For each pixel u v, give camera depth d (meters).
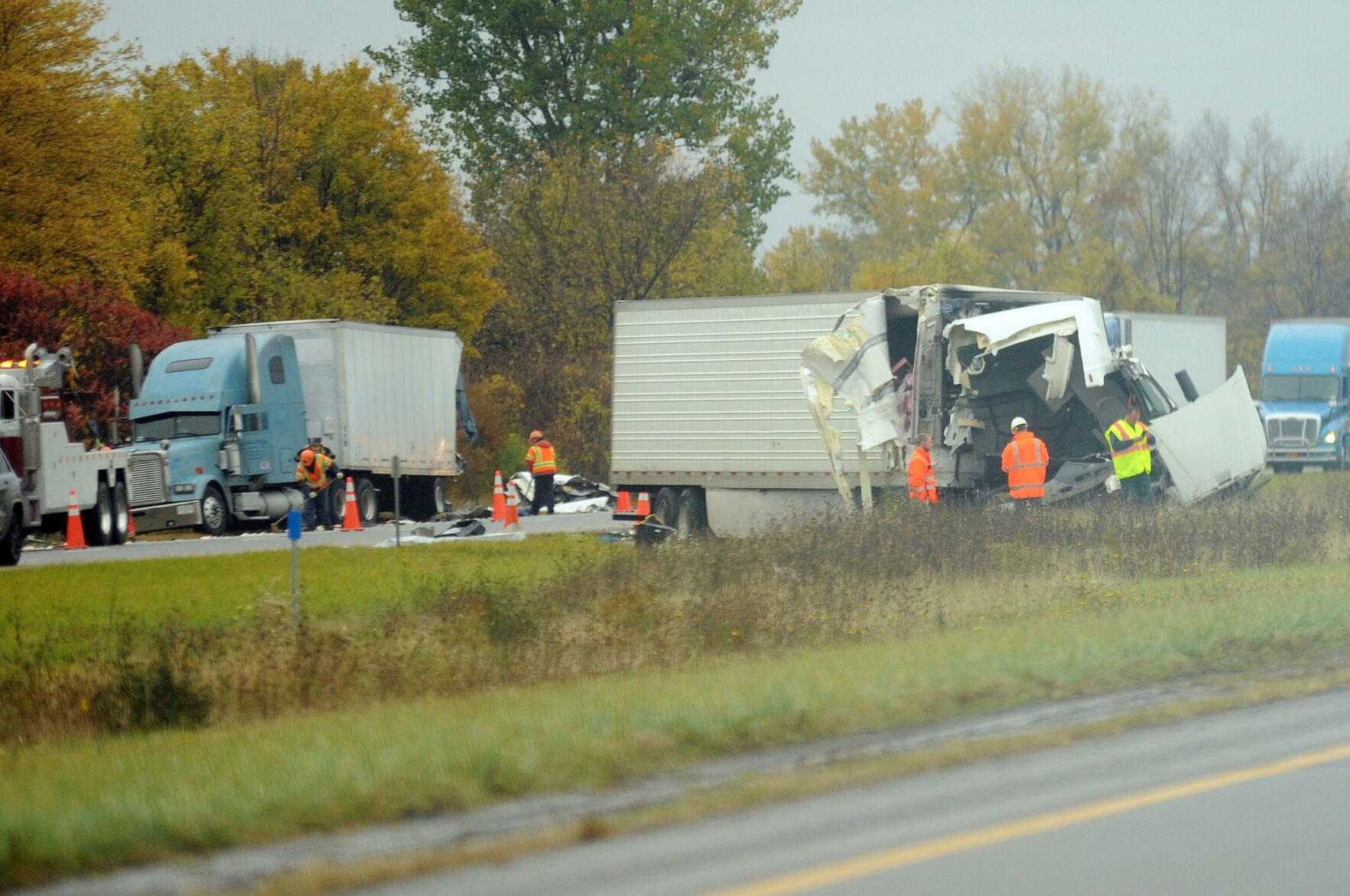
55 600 74.94
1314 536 83.00
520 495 174.88
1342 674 44.94
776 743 36.66
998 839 27.73
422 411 161.38
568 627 61.88
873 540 78.94
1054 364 97.06
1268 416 188.88
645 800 31.33
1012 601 67.12
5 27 160.12
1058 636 51.47
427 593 73.00
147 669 51.03
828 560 76.31
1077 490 94.75
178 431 135.88
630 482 118.62
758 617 61.72
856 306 102.12
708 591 68.50
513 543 108.38
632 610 61.94
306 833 29.25
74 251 162.75
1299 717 38.78
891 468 101.88
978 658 46.84
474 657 55.53
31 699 48.69
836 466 101.75
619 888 25.12
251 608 70.31
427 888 25.42
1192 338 174.88
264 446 138.38
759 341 111.81
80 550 114.56
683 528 116.38
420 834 28.98
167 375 137.38
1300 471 196.38
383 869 26.39
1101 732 37.41
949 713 40.31
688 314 115.31
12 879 26.23
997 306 102.25
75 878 26.69
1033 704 41.53
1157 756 34.53
